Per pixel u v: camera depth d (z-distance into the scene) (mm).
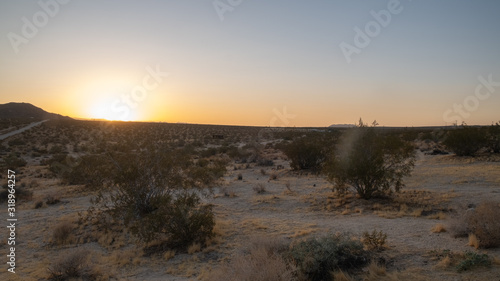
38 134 76250
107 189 13727
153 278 8227
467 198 14422
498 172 20703
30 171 33844
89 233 12188
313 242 8203
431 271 6805
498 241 7777
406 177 22047
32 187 24141
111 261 9445
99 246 11023
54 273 8484
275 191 20359
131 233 11016
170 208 11086
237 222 13195
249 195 19234
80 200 18938
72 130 91750
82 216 14508
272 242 8828
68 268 8508
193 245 10094
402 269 7125
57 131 86500
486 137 28391
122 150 14648
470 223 8797
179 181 13594
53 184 24672
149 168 13242
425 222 11422
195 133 103625
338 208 14945
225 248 10078
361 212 13789
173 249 10297
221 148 52750
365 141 15969
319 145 29297
